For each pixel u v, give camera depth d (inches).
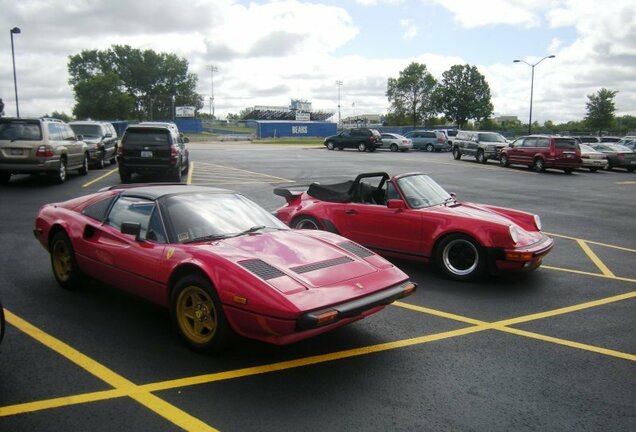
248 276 152.6
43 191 527.2
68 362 160.2
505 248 245.3
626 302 234.5
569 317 212.8
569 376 157.2
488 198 590.2
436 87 3051.2
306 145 1948.8
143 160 582.9
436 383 150.7
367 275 169.3
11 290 229.0
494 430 126.1
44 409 132.4
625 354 175.5
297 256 171.5
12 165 537.6
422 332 192.7
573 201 582.6
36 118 553.9
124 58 4749.0
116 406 134.4
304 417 130.1
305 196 319.0
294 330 144.3
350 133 1576.0
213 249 167.9
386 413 133.0
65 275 228.7
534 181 792.9
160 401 137.2
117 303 214.5
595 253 338.0
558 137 956.0
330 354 170.6
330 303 149.6
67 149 603.5
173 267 169.6
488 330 196.1
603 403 140.6
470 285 255.0
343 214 292.5
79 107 3619.6
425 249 266.5
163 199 191.6
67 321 193.8
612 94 2549.2
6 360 161.0
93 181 614.9
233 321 154.4
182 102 4913.9
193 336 168.2
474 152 1171.3
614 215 494.0
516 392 146.0
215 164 948.6
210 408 133.9
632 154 1056.8
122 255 189.5
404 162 1100.5
